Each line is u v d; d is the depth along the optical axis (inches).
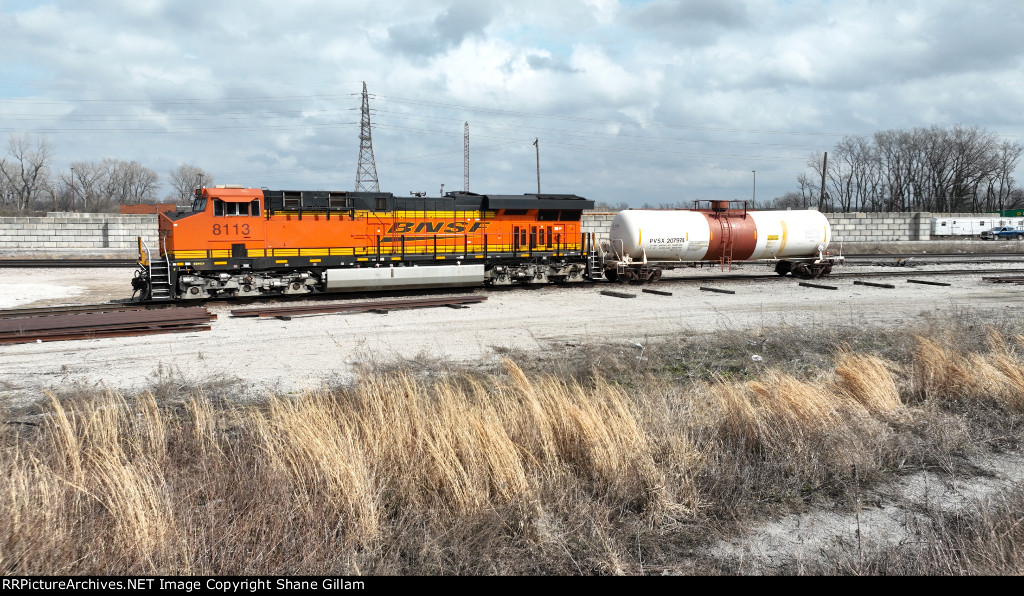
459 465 235.0
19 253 1589.6
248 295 803.4
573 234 1026.7
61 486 220.2
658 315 688.4
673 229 1029.2
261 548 194.5
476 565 199.0
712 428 304.8
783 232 1085.8
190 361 467.8
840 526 229.5
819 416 304.7
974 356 415.5
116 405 322.3
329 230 836.6
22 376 419.2
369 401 300.5
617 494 242.5
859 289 932.6
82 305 733.3
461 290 932.0
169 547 187.3
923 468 282.0
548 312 709.3
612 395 308.7
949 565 189.9
